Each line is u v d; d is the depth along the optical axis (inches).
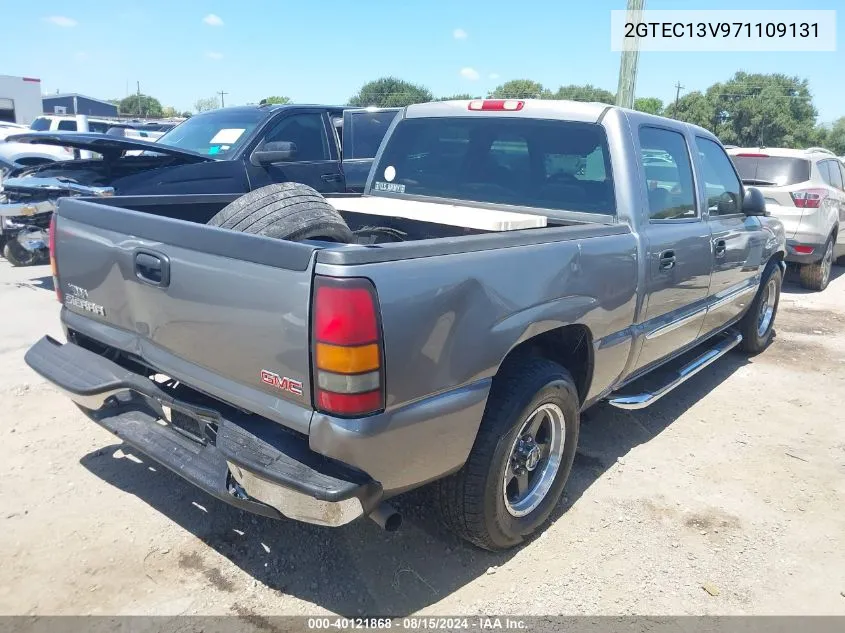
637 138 152.5
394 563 120.1
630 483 152.5
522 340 112.8
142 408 124.1
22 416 167.9
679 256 159.9
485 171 167.2
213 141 288.5
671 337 168.6
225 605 107.4
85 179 272.4
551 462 131.0
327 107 312.5
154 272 107.7
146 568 114.7
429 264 96.1
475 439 111.0
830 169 385.7
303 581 114.0
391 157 187.0
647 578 120.0
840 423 191.8
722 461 165.3
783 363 244.7
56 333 237.9
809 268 365.4
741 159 366.6
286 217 117.4
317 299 87.3
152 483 140.4
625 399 155.6
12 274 340.2
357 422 89.3
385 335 89.7
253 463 92.7
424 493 142.3
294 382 91.6
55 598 106.8
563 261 120.5
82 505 131.6
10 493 134.2
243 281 95.0
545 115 158.6
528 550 126.6
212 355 101.9
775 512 143.3
